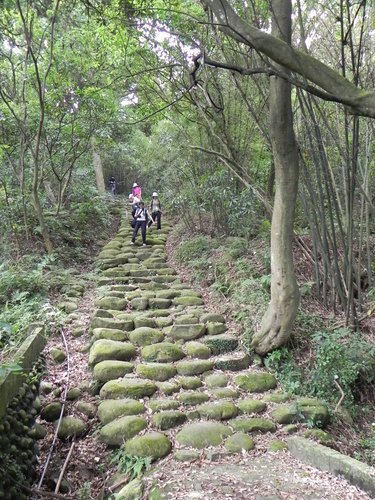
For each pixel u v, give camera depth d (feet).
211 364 14.74
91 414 12.22
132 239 31.24
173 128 31.96
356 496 8.83
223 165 25.31
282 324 14.52
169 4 18.30
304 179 16.96
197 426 11.42
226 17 8.05
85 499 9.49
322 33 17.30
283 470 10.00
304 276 19.29
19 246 24.49
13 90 26.08
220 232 26.91
